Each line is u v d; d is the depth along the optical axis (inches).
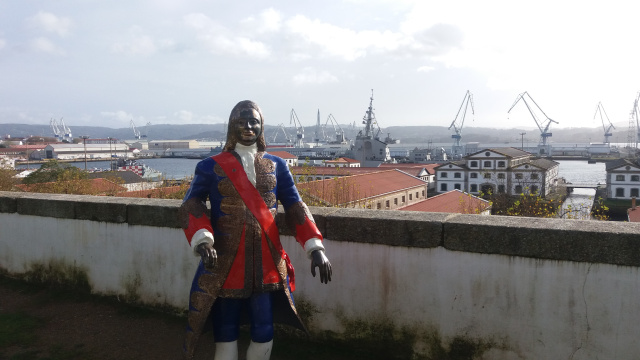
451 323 126.3
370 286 135.9
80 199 188.2
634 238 106.0
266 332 100.7
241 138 103.8
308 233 103.2
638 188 2721.5
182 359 138.6
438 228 125.6
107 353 142.6
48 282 196.4
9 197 204.2
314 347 142.9
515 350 119.6
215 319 103.1
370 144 4958.2
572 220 124.1
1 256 209.0
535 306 116.7
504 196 1362.0
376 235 133.4
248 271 98.7
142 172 2817.4
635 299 107.0
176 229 164.4
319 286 143.7
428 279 128.2
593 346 111.8
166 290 168.9
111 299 181.0
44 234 195.8
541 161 3161.9
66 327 160.7
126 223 174.9
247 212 100.0
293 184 110.4
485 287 121.6
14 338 151.8
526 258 116.9
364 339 137.9
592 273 110.6
